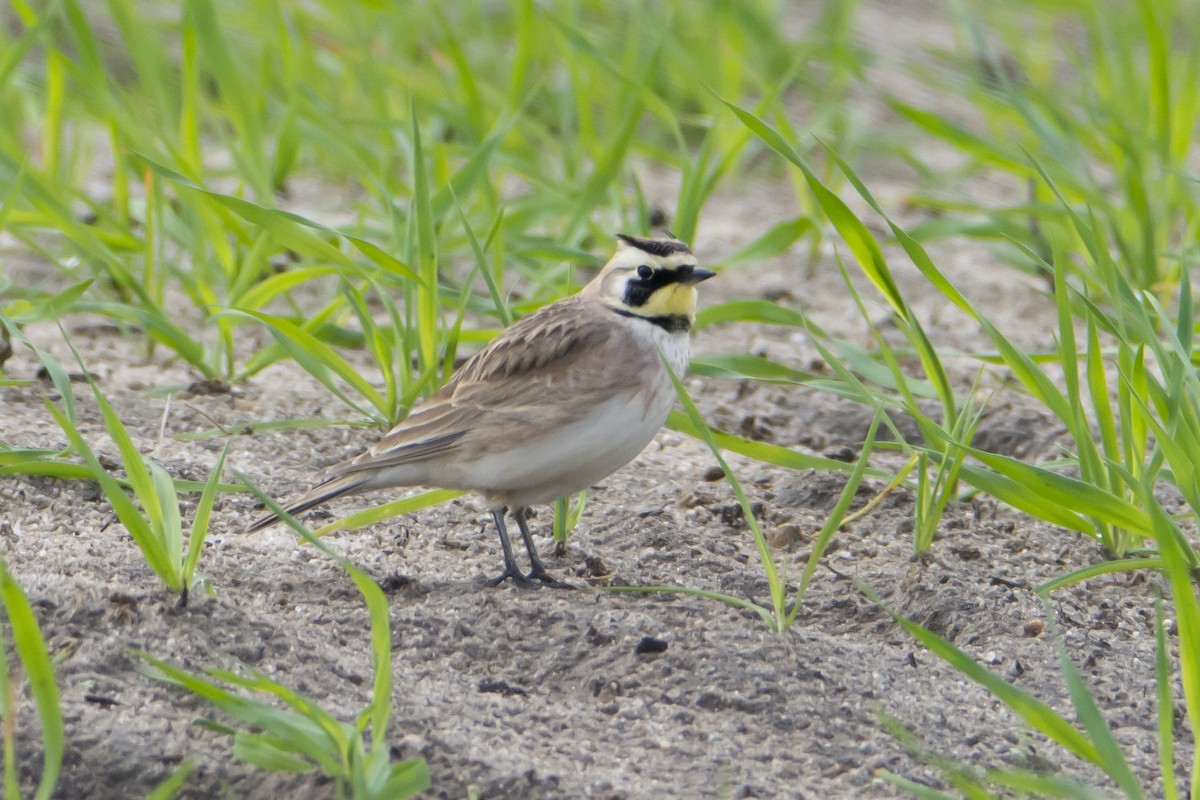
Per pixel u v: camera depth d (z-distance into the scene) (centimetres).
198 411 1245
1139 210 1511
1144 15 1562
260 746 703
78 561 898
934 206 1703
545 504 1117
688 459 1250
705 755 763
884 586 992
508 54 2130
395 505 996
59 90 1479
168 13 2267
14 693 739
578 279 1644
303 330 1168
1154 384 987
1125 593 995
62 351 1384
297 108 1580
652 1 2172
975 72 2038
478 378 984
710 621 904
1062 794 666
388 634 693
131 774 705
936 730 797
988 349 1536
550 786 713
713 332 1582
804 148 2048
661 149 2058
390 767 686
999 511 1123
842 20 2208
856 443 1320
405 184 1658
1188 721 824
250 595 920
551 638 875
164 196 1510
